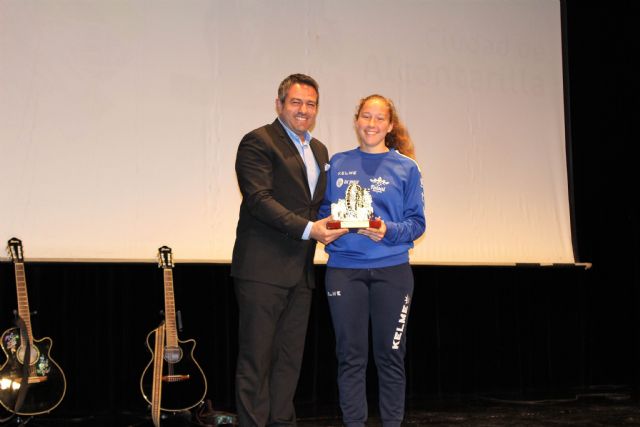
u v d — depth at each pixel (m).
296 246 2.50
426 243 3.98
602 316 4.44
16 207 3.29
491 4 4.25
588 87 4.53
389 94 3.98
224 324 3.66
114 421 3.30
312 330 3.84
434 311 4.09
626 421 3.29
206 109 3.63
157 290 3.57
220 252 3.61
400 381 2.54
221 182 3.63
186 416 3.26
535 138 4.27
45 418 3.33
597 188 4.52
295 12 3.82
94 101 3.44
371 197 2.54
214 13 3.67
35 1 3.37
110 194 3.44
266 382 2.45
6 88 3.30
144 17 3.55
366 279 2.52
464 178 4.09
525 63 4.29
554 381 4.30
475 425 3.23
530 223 4.20
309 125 2.56
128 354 3.51
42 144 3.34
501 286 4.24
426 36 4.09
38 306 3.37
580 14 4.52
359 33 3.94
